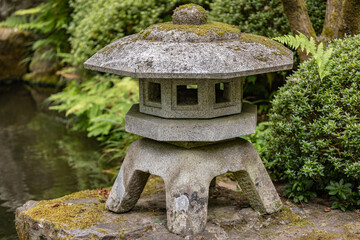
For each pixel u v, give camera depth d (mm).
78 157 5621
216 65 2166
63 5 8633
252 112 2627
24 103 9398
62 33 9102
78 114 6680
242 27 4574
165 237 2449
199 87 2420
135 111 2713
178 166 2486
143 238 2457
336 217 2734
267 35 4461
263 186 2742
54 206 2918
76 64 7789
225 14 4754
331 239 2441
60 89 10344
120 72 2275
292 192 3025
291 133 2969
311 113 2875
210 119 2453
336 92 2773
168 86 2428
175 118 2469
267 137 3266
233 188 3361
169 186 2492
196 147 2549
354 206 2881
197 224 2471
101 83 6988
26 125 7598
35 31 10367
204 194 2479
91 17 6574
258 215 2775
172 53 2238
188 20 2504
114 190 2803
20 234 2906
